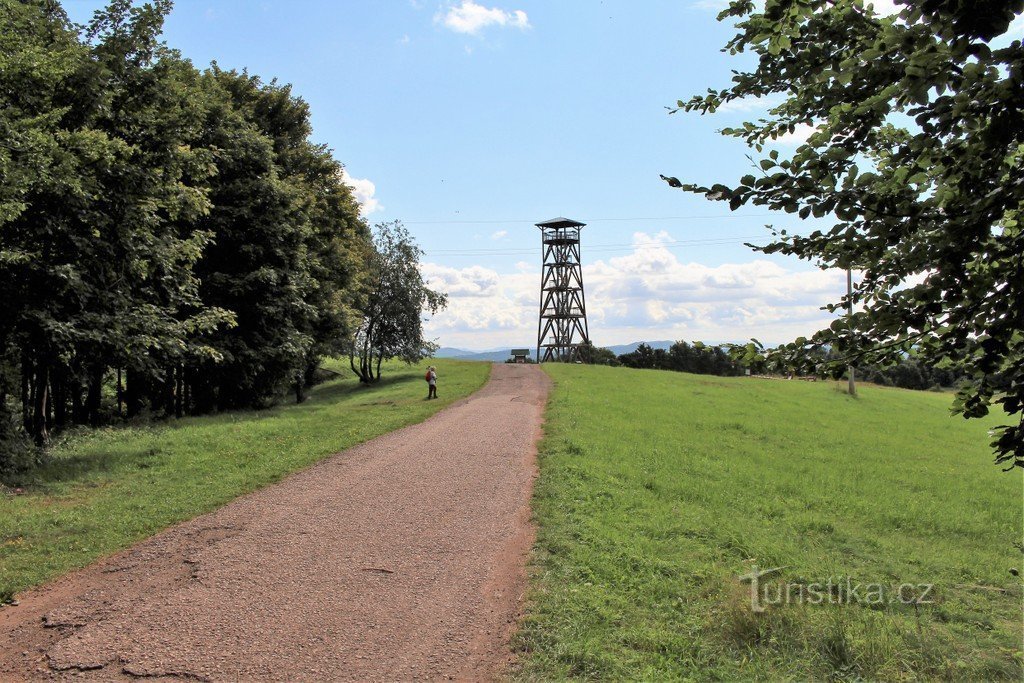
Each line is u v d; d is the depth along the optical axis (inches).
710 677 220.2
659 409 1081.4
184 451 598.2
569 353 2610.7
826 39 145.1
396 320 1829.5
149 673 223.1
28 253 520.4
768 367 138.9
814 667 228.7
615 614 264.1
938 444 1019.3
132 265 644.7
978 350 126.0
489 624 258.8
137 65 693.9
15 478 477.4
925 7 101.0
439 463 563.8
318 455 588.4
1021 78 102.1
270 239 1059.3
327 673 223.1
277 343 1112.2
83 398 1091.9
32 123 516.4
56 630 255.3
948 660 245.4
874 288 144.8
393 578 307.3
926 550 424.5
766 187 131.0
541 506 421.4
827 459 777.6
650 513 431.2
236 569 318.3
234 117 1069.8
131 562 327.9
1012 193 112.5
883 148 153.6
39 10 601.0
